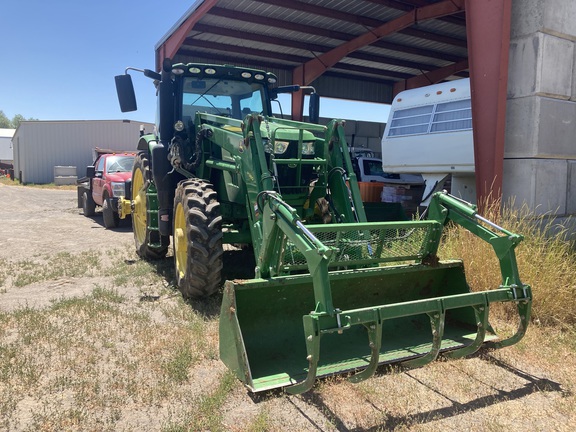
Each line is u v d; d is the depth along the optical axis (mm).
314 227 3580
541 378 3764
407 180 11969
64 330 4469
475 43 6520
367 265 4469
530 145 6398
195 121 6027
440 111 8617
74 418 3070
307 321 2982
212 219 4922
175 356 3918
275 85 6766
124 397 3344
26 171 32281
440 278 4547
